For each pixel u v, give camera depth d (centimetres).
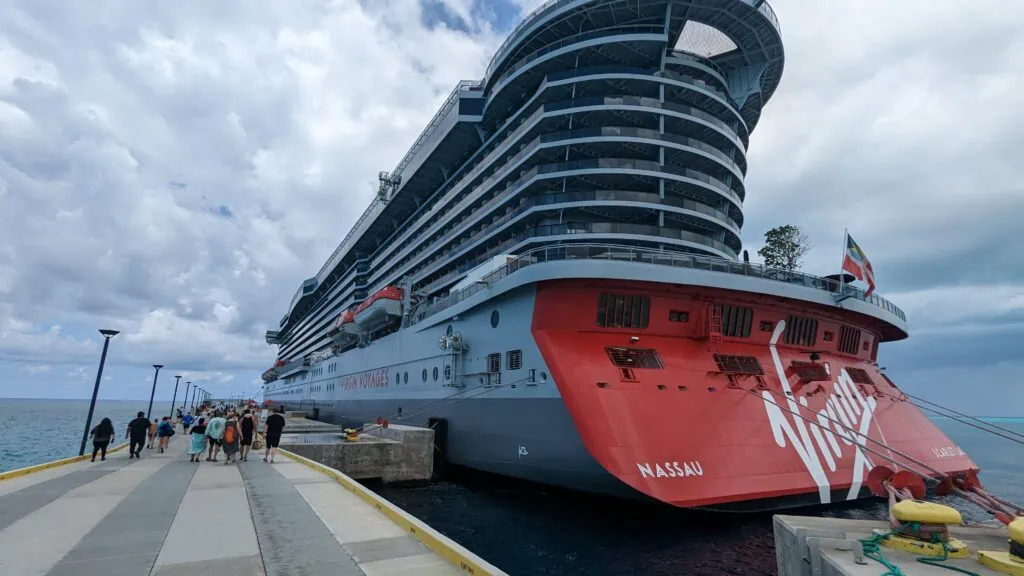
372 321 4069
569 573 1373
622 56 3612
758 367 2059
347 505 1199
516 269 2191
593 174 3225
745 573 1364
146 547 846
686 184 3388
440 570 752
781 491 1727
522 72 3750
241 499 1264
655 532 1684
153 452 2420
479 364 2436
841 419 2070
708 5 3453
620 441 1672
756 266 2120
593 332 1969
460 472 2600
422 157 5019
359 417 4294
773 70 4034
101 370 2419
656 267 1917
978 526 809
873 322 2544
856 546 635
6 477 1530
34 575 705
